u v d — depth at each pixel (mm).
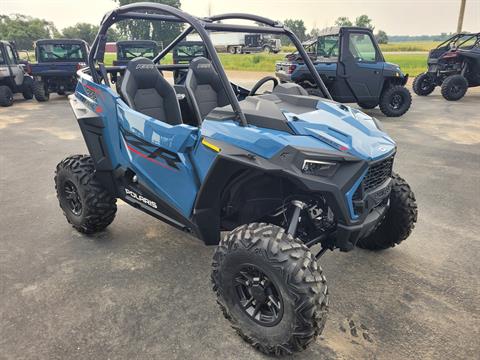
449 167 5613
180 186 2773
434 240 3600
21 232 3723
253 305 2346
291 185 2512
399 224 3137
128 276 3033
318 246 3465
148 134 2900
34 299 2744
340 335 2436
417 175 5277
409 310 2670
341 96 9242
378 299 2781
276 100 2738
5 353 2264
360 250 3438
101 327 2482
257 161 2240
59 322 2520
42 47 12812
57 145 6871
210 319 2568
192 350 2307
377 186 2490
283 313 2104
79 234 3695
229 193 2643
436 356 2279
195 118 3568
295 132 2293
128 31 47000
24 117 9648
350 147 2248
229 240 2262
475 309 2688
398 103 9477
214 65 2416
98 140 3281
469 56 12023
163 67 4191
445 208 4262
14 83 12023
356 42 8930
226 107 2578
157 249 3434
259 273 2209
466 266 3191
